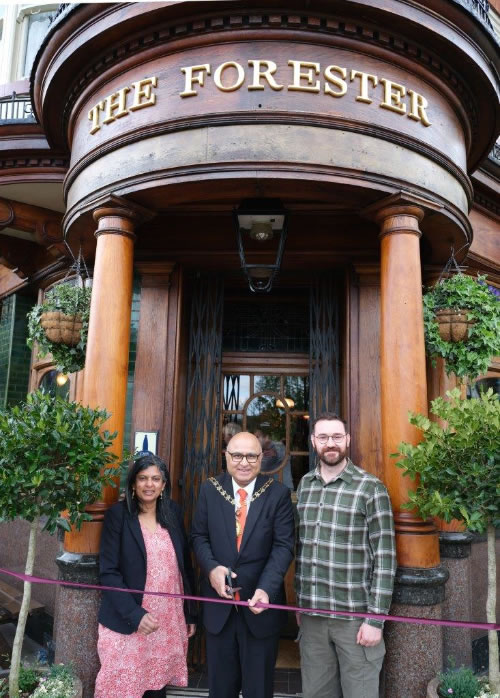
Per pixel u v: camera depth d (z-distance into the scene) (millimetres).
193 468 4918
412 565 3273
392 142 3467
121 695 2820
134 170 3500
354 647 2861
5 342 7348
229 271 5164
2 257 6398
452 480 2986
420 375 3455
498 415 2848
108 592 2928
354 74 3416
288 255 4840
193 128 3379
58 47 3748
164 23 3404
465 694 3025
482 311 3865
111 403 3570
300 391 5305
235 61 3391
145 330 4926
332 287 5145
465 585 4602
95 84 3779
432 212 3641
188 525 4828
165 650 2971
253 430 5273
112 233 3682
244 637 2830
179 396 4945
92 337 3629
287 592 5035
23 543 6020
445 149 3717
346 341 4887
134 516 3072
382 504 2945
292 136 3305
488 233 5793
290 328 5418
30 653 4914
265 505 2977
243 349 5387
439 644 3262
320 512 3010
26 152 4840
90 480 3031
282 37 3367
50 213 5598
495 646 3072
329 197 3551
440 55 3602
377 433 4719
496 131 4262
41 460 2906
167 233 4918
